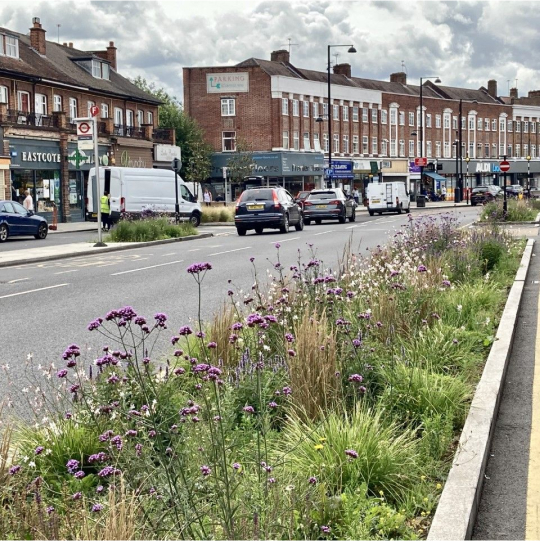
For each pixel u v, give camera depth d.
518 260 17.00
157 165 64.38
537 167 118.69
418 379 6.12
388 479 4.58
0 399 6.91
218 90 76.56
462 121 106.25
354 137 87.56
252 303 8.68
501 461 5.39
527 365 8.10
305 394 5.66
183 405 5.26
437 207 69.94
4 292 15.30
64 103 51.78
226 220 47.41
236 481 4.11
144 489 4.05
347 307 8.23
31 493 4.31
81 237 35.28
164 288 15.13
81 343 9.75
